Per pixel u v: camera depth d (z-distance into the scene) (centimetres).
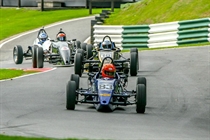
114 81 5322
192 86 6969
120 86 5519
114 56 7731
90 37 14575
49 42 10250
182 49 10869
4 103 5772
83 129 4172
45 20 17950
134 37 12212
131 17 14400
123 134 3984
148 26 12100
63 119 4694
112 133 4019
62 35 10019
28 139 3434
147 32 12138
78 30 15625
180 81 7369
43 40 10581
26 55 10994
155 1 14762
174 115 5141
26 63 11075
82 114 4997
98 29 12738
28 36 15400
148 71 8394
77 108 5403
